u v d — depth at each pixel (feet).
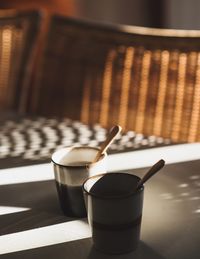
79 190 2.58
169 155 3.25
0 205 2.83
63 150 2.78
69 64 4.31
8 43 4.66
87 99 4.25
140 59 3.99
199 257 2.32
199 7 6.36
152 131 4.02
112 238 2.33
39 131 3.72
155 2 6.63
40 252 2.43
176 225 2.55
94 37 4.17
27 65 4.54
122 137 3.52
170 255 2.34
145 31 3.97
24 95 4.60
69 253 2.40
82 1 7.00
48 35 4.38
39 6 7.32
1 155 3.39
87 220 2.64
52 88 4.41
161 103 3.96
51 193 2.91
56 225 2.61
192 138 3.88
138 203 2.32
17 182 3.05
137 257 2.35
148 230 2.53
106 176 2.46
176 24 6.57
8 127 3.83
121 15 6.84
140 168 3.11
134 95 4.05
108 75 4.14
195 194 2.82
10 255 2.42
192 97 3.84
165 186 2.92
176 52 3.85
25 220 2.68
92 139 3.53
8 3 7.48
